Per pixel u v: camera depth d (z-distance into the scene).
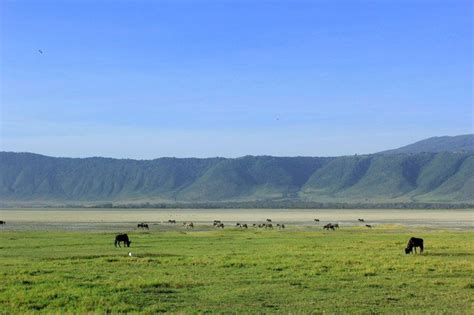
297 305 23.83
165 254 44.06
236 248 50.38
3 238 65.12
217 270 33.53
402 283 28.84
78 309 22.52
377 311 22.67
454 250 46.44
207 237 69.06
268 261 37.28
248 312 22.48
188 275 31.55
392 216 177.00
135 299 24.86
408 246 43.84
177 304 24.06
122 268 34.78
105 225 113.75
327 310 22.86
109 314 22.25
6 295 25.16
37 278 29.95
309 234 76.31
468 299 24.95
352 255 41.69
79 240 62.00
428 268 33.84
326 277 30.66
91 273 32.38
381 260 37.88
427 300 24.77
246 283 28.92
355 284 28.55
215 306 23.67
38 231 85.75
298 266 34.88
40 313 22.02
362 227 101.88
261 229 96.50
